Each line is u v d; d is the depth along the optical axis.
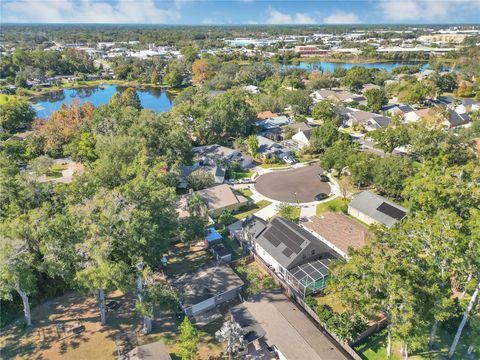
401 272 30.31
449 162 65.81
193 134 101.50
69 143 91.75
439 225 35.16
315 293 43.16
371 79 174.75
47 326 39.16
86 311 41.41
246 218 57.25
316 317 39.38
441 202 43.94
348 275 33.69
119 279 32.91
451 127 103.19
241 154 90.50
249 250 52.06
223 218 60.34
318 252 46.78
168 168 75.50
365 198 61.66
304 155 92.00
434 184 45.66
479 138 83.56
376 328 37.69
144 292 36.94
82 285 35.28
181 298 40.41
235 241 55.91
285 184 76.00
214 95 136.62
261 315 38.19
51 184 53.72
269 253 48.28
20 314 40.94
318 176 78.69
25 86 183.00
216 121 100.25
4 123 115.06
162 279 45.97
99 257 32.56
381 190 67.75
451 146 69.69
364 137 97.88
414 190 51.03
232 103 104.12
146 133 78.25
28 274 35.41
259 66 194.25
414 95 134.38
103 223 35.31
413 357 34.69
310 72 194.75
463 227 35.78
